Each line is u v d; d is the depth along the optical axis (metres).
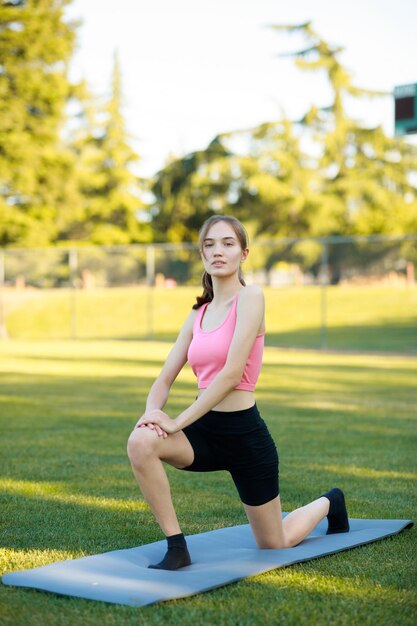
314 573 3.63
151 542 4.30
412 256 24.16
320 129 41.25
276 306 25.97
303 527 4.05
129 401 10.69
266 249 31.56
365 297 24.73
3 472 6.21
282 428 8.47
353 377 14.10
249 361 3.77
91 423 8.77
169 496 3.67
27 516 4.86
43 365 16.22
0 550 4.11
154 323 26.20
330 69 40.25
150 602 3.18
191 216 43.22
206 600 3.26
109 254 28.09
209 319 3.89
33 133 31.11
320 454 7.02
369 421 9.02
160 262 27.12
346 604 3.24
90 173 46.75
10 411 9.72
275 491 3.83
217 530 4.33
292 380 13.53
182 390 12.05
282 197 39.75
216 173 41.28
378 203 39.72
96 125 49.75
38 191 31.98
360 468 6.42
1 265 26.78
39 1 30.14
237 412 3.72
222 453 3.77
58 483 5.82
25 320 27.77
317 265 25.94
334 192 40.31
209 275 3.96
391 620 3.07
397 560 3.86
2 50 29.66
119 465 6.49
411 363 17.27
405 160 41.12
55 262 27.62
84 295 27.23
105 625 3.00
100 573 3.54
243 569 3.58
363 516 4.89
